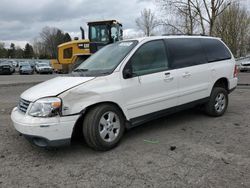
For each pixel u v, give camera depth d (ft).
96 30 61.36
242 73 87.66
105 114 17.12
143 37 20.13
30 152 17.60
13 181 14.01
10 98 37.78
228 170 14.42
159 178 13.83
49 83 17.79
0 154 17.35
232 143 18.12
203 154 16.47
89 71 18.53
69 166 15.51
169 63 20.59
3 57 357.20
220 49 25.04
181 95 21.07
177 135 19.94
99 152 17.24
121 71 18.01
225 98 24.84
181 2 89.66
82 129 17.08
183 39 22.26
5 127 23.00
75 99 16.15
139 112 18.76
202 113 25.73
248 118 24.11
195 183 13.25
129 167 15.12
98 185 13.41
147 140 19.07
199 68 22.40
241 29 176.35
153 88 19.30
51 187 13.37
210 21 85.30
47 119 15.57
